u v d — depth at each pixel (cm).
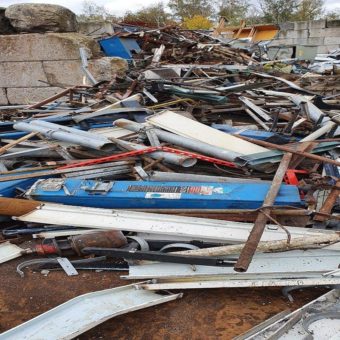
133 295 262
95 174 390
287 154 381
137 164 405
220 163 390
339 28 2022
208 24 3406
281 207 310
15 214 341
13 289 285
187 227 308
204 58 1316
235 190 339
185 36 1481
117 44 1182
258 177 385
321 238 277
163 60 1251
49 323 232
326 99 721
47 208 346
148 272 277
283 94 692
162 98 665
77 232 321
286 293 266
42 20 877
